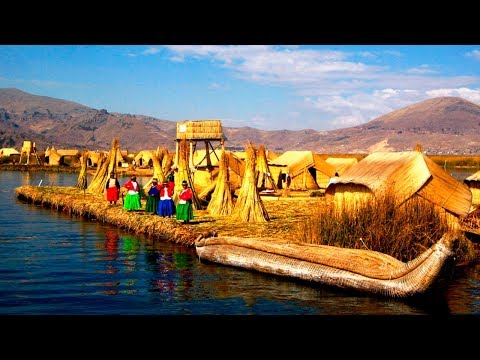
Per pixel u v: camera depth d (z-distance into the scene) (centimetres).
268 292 1193
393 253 1377
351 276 1173
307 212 2277
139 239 1852
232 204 2203
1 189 4025
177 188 2314
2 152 8938
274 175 3706
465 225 1664
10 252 1639
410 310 1065
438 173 1775
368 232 1412
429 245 1409
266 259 1338
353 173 1914
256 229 1789
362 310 1062
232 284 1259
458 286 1243
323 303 1111
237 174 3294
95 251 1647
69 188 3453
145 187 2922
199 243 1506
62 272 1388
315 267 1239
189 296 1168
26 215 2525
